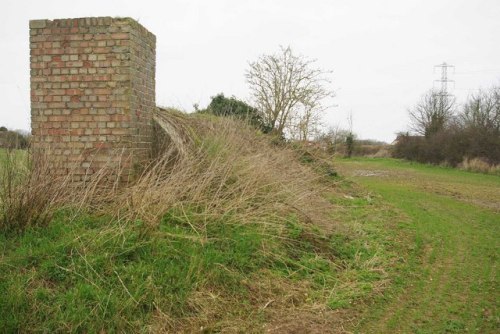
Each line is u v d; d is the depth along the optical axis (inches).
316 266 222.5
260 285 191.5
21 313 144.9
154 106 289.9
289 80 810.8
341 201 423.8
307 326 166.4
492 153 1153.4
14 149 204.5
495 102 1369.3
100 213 213.9
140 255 183.5
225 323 160.9
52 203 203.5
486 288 218.1
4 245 180.5
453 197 588.4
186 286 171.3
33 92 248.2
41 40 246.7
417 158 1486.2
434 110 1919.3
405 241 303.1
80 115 245.6
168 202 213.6
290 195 270.5
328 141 495.2
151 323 153.0
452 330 169.3
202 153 267.7
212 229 216.8
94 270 166.2
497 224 393.4
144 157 266.2
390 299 199.9
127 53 241.6
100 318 147.6
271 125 591.2
